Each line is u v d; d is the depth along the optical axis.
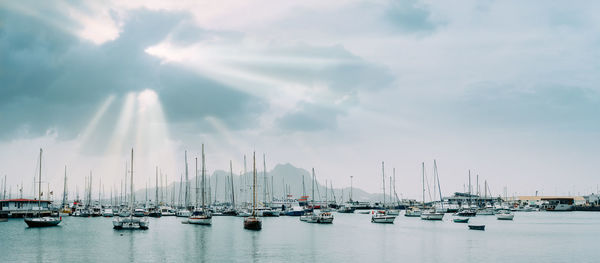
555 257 78.62
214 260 72.50
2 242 94.44
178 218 190.00
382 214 168.88
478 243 97.31
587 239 107.69
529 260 75.38
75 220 173.25
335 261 72.62
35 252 80.50
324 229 133.38
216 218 191.12
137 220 128.88
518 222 178.38
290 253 80.12
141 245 89.62
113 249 83.94
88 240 97.44
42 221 134.00
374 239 104.19
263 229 132.12
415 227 144.62
